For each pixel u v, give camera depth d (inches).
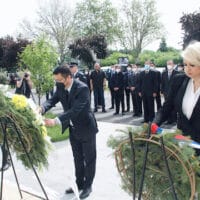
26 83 418.9
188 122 111.7
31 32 1622.8
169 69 404.2
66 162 239.6
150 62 408.8
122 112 486.6
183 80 114.2
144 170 89.3
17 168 221.3
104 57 1310.3
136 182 95.3
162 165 89.8
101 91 510.6
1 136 118.7
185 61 104.8
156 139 88.6
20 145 120.5
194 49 103.2
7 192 147.4
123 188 100.3
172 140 87.1
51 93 543.5
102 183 200.5
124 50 1877.5
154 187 93.9
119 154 95.7
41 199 137.7
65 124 157.4
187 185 88.3
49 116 438.0
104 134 338.0
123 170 96.9
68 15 1649.9
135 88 446.6
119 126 382.3
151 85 399.2
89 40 1266.0
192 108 109.6
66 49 1541.6
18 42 1210.6
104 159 247.0
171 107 118.6
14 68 1216.8
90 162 179.0
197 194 91.0
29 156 119.9
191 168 85.4
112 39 1888.5
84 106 164.4
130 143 90.9
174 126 368.2
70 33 1644.9
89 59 1123.9
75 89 167.5
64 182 200.7
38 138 118.6
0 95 108.7
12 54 1202.6
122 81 478.3
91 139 176.4
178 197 90.7
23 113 112.4
